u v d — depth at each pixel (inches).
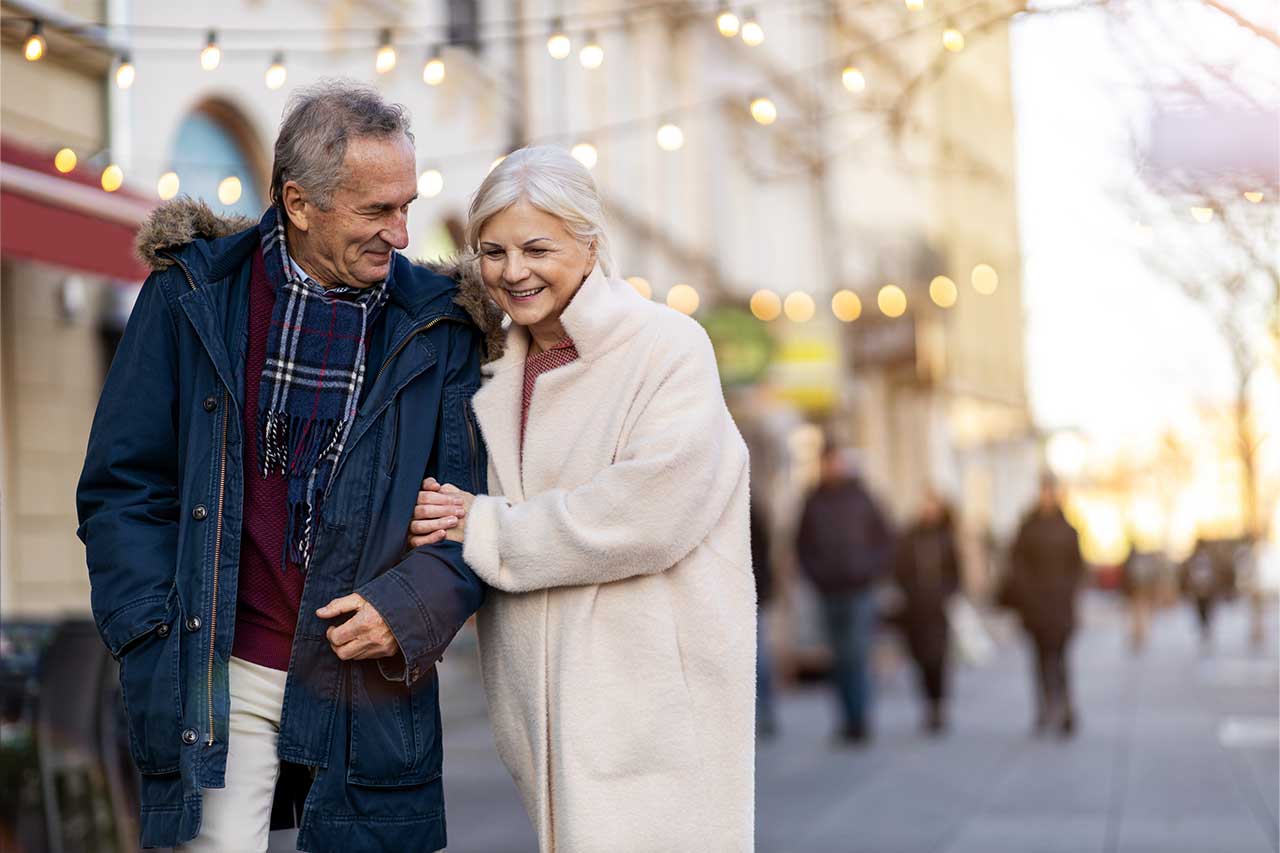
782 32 1138.0
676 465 160.2
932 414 1584.6
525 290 164.1
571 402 165.8
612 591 163.8
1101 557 2957.7
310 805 158.2
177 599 156.9
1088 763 523.8
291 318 161.5
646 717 162.6
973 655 1082.1
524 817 410.6
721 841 164.4
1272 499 2096.5
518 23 311.6
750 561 169.8
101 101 449.4
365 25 601.6
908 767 519.5
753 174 458.6
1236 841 366.3
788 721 685.3
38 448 445.4
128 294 481.7
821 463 617.6
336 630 156.0
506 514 162.1
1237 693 809.5
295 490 160.1
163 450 163.0
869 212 1373.0
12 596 430.3
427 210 648.4
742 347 856.3
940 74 334.0
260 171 550.6
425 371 165.9
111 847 270.5
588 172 166.4
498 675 167.8
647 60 968.3
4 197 355.9
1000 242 1797.5
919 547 652.7
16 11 382.9
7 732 272.2
